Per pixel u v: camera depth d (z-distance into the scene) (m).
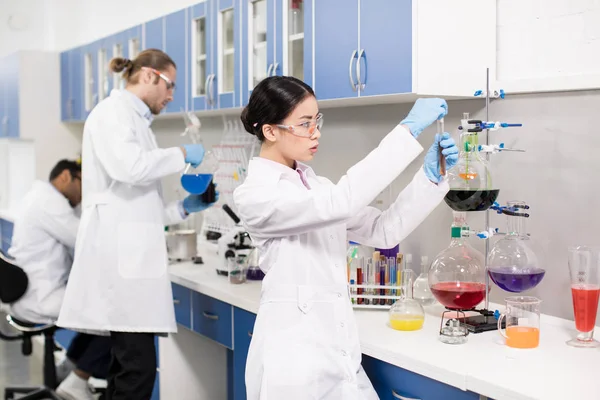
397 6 2.19
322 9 2.52
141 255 2.79
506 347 1.97
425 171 1.95
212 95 3.36
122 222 2.80
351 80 2.39
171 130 4.65
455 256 2.16
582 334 2.00
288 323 1.90
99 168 2.86
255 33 3.02
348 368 1.89
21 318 3.47
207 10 3.35
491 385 1.66
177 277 3.13
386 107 2.80
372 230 2.05
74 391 3.71
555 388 1.62
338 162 3.11
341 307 1.94
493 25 2.39
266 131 1.92
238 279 2.93
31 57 5.22
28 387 3.84
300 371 1.85
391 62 2.22
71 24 5.97
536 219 2.27
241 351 2.71
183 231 3.69
